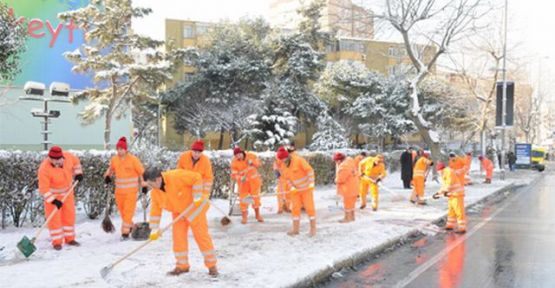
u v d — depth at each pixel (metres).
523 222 12.95
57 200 7.96
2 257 7.51
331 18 33.84
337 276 7.39
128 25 23.47
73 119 27.27
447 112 41.88
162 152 13.77
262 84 36.91
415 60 22.78
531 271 7.71
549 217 13.95
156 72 22.56
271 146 33.25
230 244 8.75
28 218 10.16
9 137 24.97
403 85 40.41
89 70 22.97
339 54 49.91
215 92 36.22
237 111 34.81
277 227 10.58
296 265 7.26
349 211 11.51
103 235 9.30
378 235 9.79
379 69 48.88
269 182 16.66
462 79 34.47
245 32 39.69
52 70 26.28
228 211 12.70
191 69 42.09
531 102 52.53
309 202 9.66
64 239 8.45
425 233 10.97
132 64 22.44
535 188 25.50
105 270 6.53
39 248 8.18
